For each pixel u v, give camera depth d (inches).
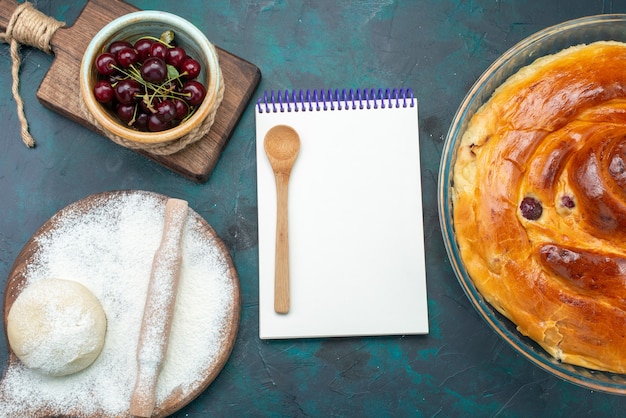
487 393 30.5
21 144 31.3
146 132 28.7
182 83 29.0
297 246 30.5
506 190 27.1
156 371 28.5
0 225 31.1
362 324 30.3
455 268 28.3
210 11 31.6
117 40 28.7
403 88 31.4
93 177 31.2
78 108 30.3
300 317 30.3
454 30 31.4
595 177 26.2
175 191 31.1
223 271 30.0
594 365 27.0
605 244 26.5
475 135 28.3
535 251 26.8
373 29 31.5
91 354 29.0
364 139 30.8
